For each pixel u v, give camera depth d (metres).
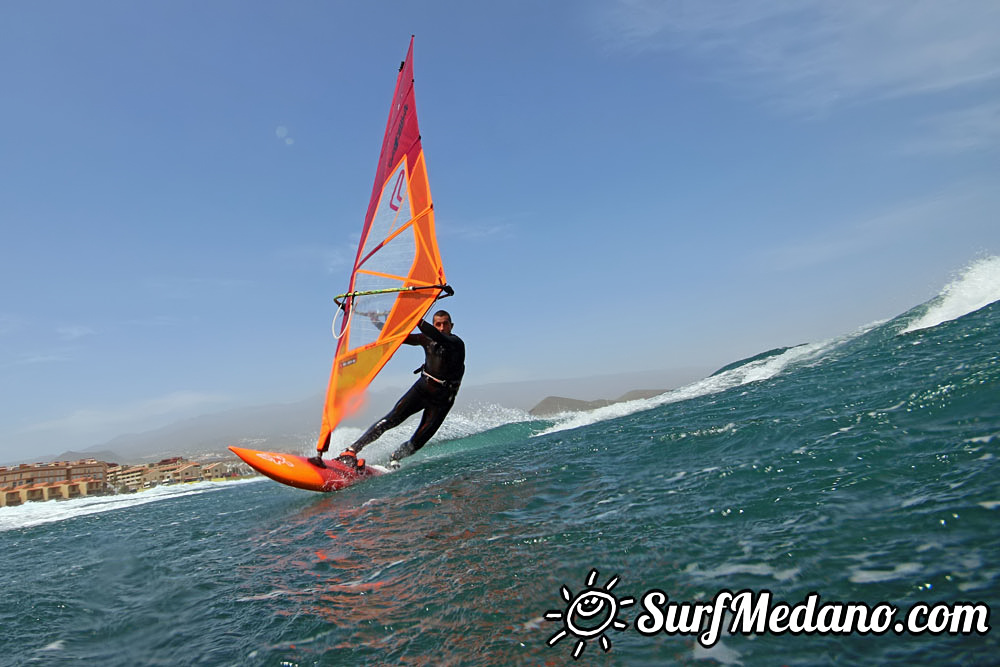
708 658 2.59
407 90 11.65
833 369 9.52
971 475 3.90
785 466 5.07
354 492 8.44
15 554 7.95
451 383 10.45
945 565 2.94
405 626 3.35
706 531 4.00
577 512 5.08
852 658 2.43
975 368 6.28
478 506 5.94
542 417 15.89
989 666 2.18
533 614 3.26
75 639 3.99
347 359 10.23
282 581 4.59
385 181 11.85
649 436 8.10
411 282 10.10
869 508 3.81
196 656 3.41
